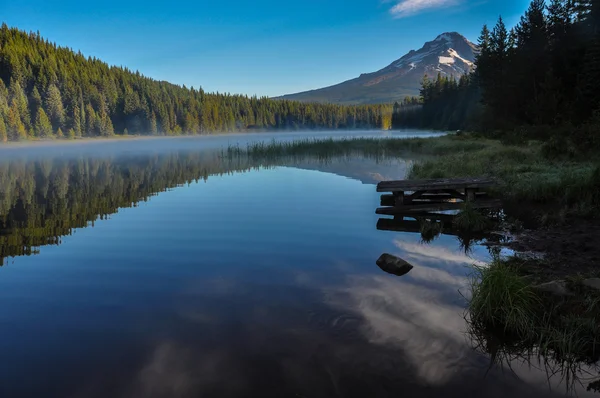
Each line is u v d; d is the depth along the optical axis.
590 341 3.78
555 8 41.28
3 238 8.48
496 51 47.91
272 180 16.89
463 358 3.63
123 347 3.90
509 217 8.75
